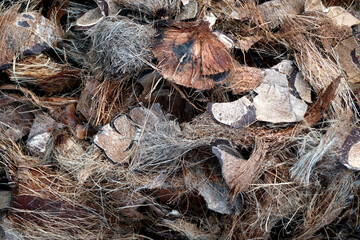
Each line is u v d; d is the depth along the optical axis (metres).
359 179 1.09
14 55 1.06
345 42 1.09
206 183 1.09
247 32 1.11
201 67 1.03
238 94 1.08
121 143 1.07
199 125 1.06
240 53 1.10
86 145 1.10
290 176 1.07
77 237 1.10
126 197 1.10
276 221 1.10
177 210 1.12
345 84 1.08
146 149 1.07
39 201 1.08
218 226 1.12
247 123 1.05
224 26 1.11
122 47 1.04
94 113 1.09
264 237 1.10
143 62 1.04
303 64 1.08
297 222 1.12
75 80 1.12
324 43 1.10
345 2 1.16
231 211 1.09
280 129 1.06
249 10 1.12
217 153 1.04
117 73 1.07
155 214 1.13
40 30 1.07
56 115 1.10
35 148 1.08
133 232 1.14
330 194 1.09
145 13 1.09
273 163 1.07
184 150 1.08
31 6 1.10
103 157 1.08
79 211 1.09
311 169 1.07
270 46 1.11
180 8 1.08
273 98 1.06
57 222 1.09
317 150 1.04
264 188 1.08
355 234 1.15
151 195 1.11
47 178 1.08
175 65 1.03
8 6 1.10
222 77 1.04
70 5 1.13
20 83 1.10
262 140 1.06
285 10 1.12
